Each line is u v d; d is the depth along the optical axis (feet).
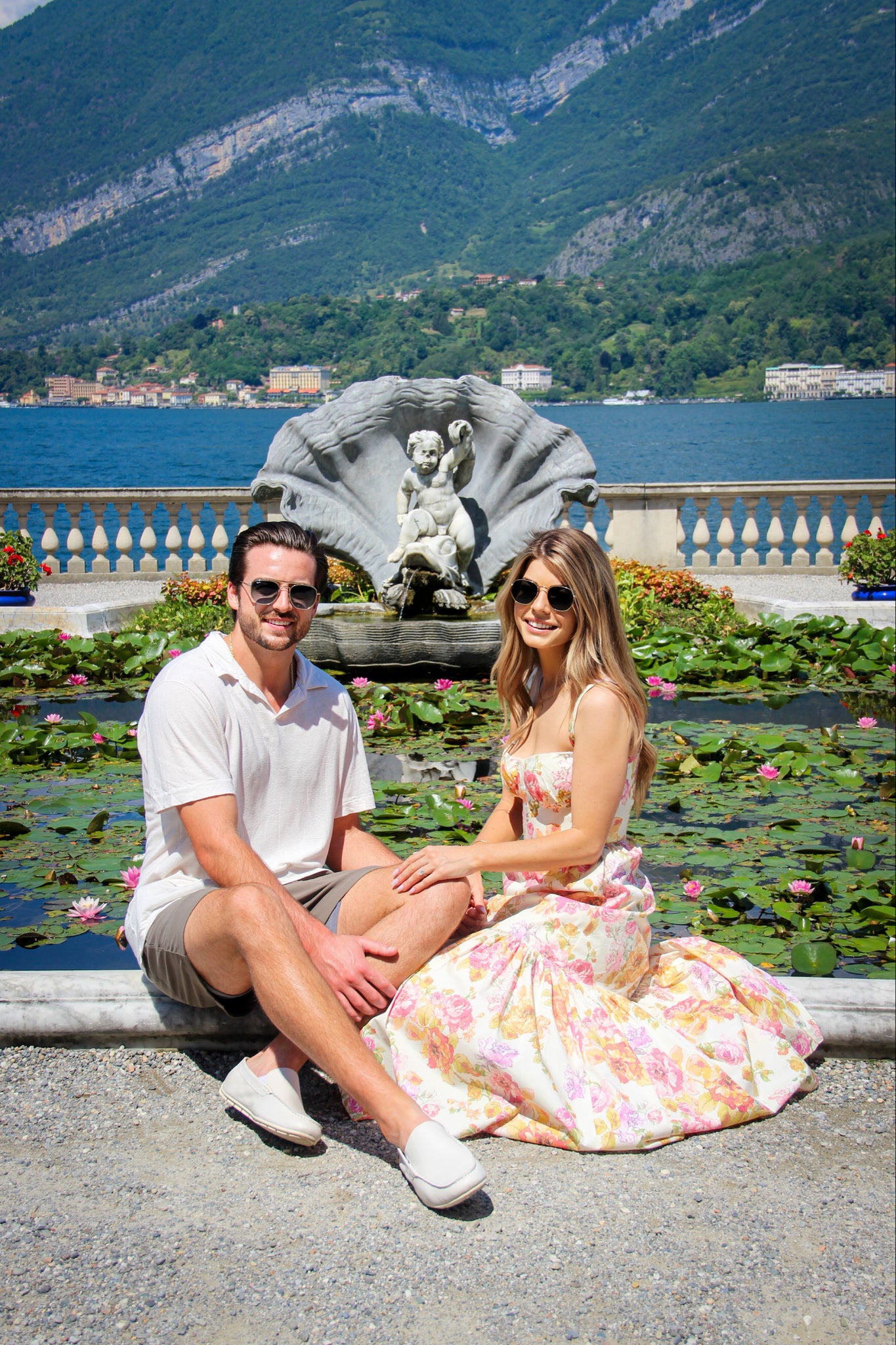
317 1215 7.61
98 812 16.80
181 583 36.68
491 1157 8.35
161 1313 6.71
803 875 14.37
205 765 8.83
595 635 9.37
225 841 8.68
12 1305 6.74
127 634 28.66
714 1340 6.64
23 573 33.50
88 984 9.80
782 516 90.53
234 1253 7.22
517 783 9.90
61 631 29.37
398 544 28.94
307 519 28.76
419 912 8.90
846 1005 9.75
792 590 39.65
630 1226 7.57
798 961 11.76
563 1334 6.64
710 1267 7.22
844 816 16.94
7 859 14.94
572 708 9.50
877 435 232.32
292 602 9.07
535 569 9.52
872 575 34.42
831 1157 8.37
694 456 165.17
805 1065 9.16
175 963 8.82
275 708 9.35
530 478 29.37
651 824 16.63
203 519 87.81
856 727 22.34
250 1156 8.29
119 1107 8.85
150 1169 8.09
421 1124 7.65
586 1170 8.18
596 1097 8.46
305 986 7.80
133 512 91.91
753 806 17.43
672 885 14.33
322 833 9.71
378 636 25.71
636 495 42.73
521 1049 8.52
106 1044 9.66
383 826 16.08
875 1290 7.05
